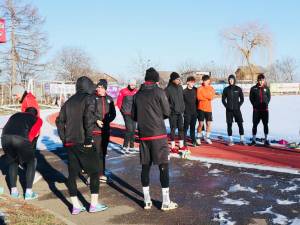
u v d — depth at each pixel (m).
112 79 65.12
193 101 10.45
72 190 5.71
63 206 6.11
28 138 6.40
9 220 5.16
